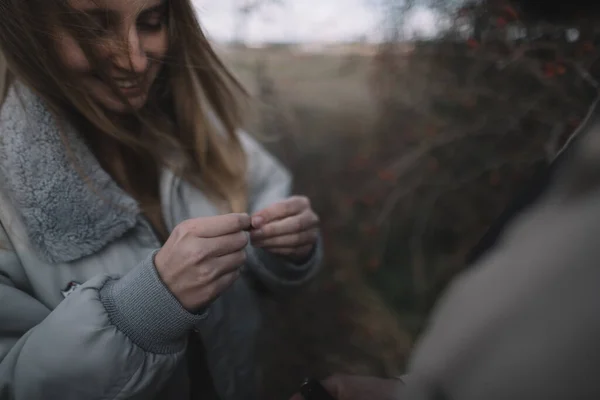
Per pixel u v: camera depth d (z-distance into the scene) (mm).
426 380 420
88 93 847
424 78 1880
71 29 770
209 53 1018
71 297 759
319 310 2047
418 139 1963
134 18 797
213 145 1110
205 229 759
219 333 1004
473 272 437
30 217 809
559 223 391
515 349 370
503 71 1605
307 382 770
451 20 1671
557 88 1407
